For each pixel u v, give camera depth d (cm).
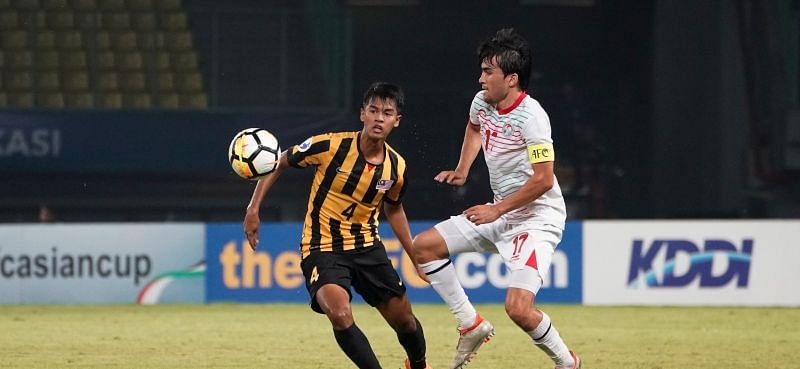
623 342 3262
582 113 6962
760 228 4391
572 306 4388
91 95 6569
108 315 4088
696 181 6650
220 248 4547
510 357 2908
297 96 6538
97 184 6266
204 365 2745
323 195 2108
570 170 6856
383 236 4509
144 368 2691
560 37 7144
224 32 6569
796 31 6488
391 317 2172
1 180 6169
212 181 6338
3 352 3000
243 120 6166
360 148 2098
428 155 6675
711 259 4403
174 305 4491
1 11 6662
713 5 6606
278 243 4528
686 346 3170
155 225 4547
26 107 6119
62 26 6738
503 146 2183
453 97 7119
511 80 2134
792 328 3659
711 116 6612
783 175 6500
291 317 4003
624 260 4431
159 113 6112
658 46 6831
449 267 2288
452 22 7231
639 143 6869
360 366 2027
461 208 6412
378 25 7219
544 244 2186
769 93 6519
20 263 4525
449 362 2802
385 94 2067
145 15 6794
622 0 7025
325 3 6806
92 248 4534
